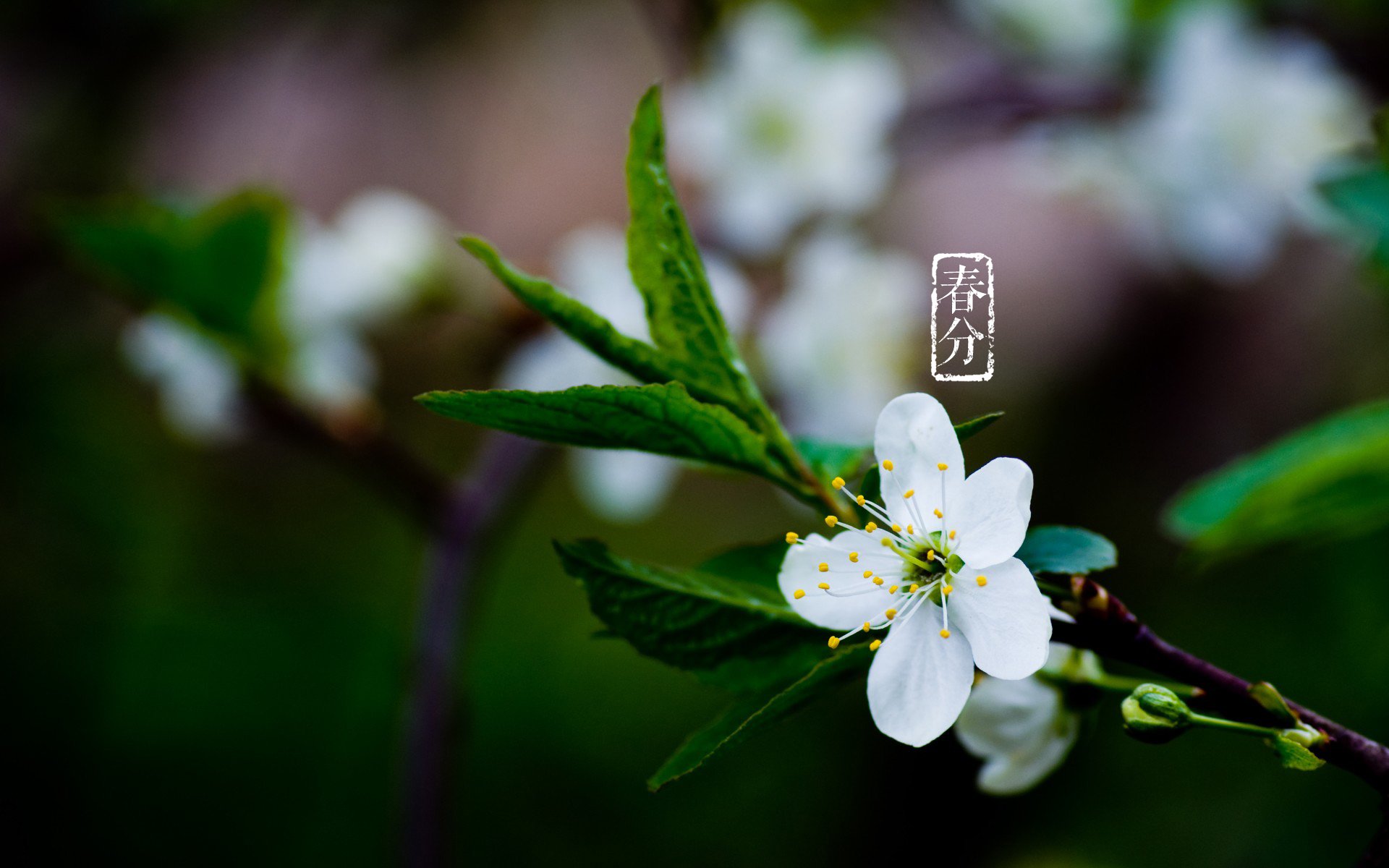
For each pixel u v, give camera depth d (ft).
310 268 1.15
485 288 1.20
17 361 1.66
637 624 0.66
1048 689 0.68
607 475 1.16
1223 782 1.60
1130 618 0.63
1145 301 1.89
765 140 1.30
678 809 1.91
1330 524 0.84
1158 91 1.25
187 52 1.83
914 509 0.65
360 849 1.92
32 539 1.78
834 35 1.65
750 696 0.66
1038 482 1.86
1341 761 0.62
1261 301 1.77
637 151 0.66
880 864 1.67
